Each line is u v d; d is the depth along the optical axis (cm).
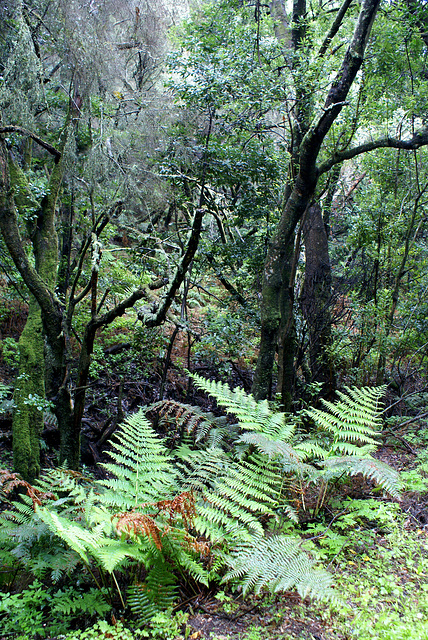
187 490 323
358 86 580
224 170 539
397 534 324
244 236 656
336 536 316
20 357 523
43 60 613
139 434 362
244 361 704
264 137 607
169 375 689
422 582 275
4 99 490
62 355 441
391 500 375
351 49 396
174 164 555
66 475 361
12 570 316
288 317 505
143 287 388
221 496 332
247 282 643
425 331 650
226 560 276
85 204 614
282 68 530
